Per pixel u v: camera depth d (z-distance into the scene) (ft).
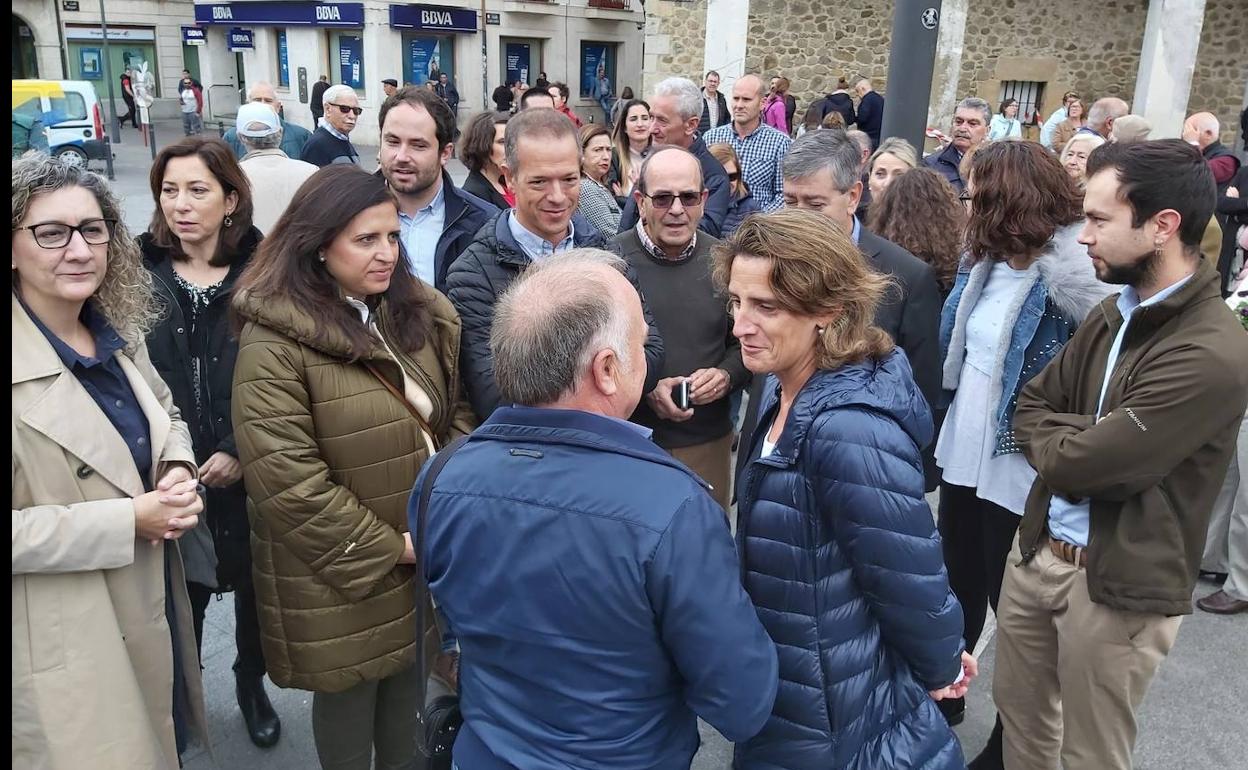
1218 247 11.27
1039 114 38.50
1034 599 6.81
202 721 7.13
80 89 43.47
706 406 8.98
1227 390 5.50
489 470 4.33
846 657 4.93
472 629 4.35
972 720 9.30
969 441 8.16
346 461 6.43
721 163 14.71
